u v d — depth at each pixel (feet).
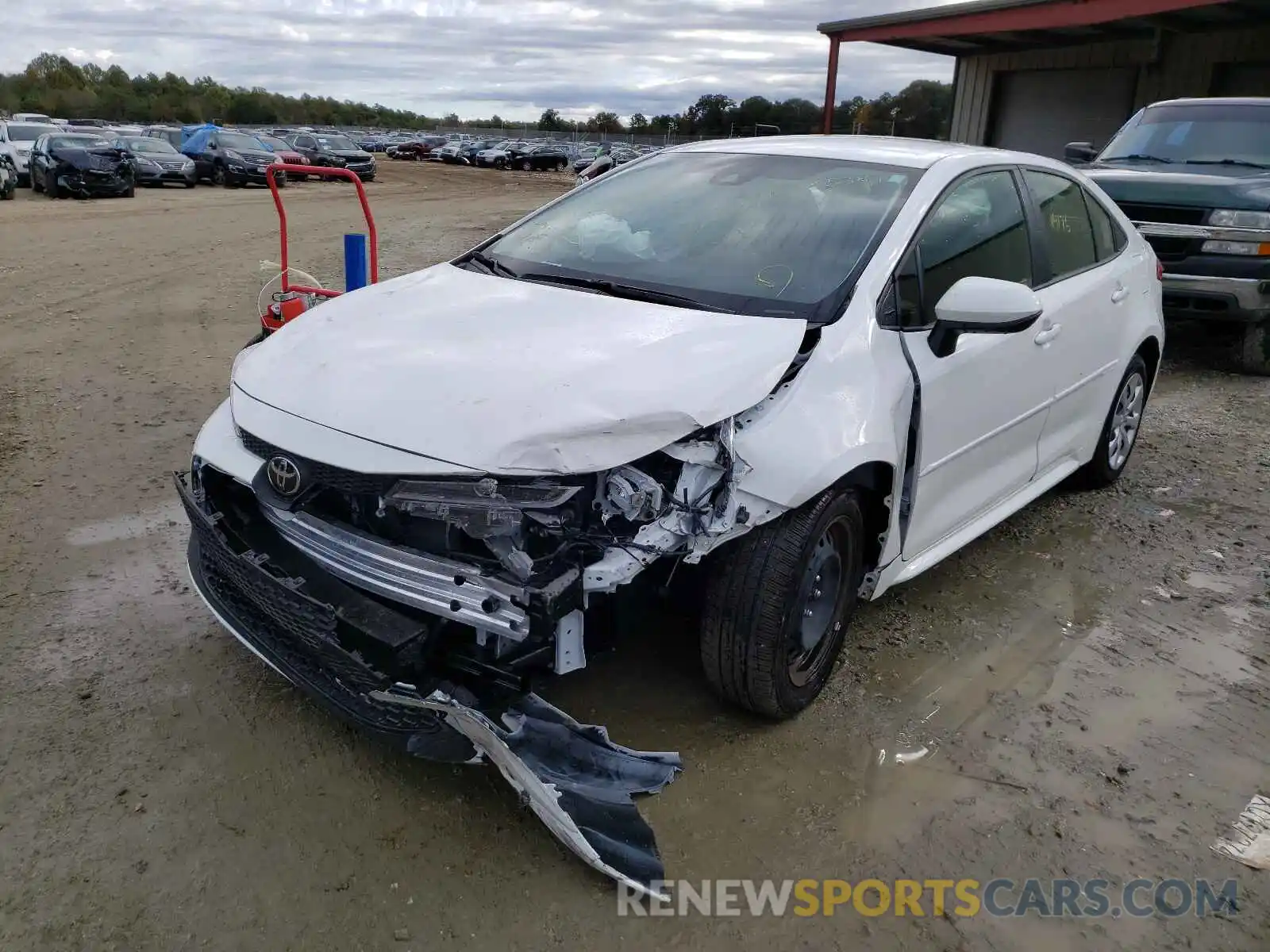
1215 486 17.98
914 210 11.44
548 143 195.72
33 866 8.25
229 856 8.45
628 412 8.27
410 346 9.73
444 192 90.38
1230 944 8.02
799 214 11.78
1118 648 12.35
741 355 9.21
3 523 14.56
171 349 25.29
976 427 12.09
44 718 10.12
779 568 9.27
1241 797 9.71
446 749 8.50
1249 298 24.44
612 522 8.48
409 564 8.34
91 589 12.78
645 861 8.29
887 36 58.34
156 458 17.38
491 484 7.91
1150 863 8.83
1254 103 28.66
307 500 8.84
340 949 7.60
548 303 10.71
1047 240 13.94
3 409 19.80
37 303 30.83
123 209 62.03
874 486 10.28
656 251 11.82
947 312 10.56
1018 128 64.64
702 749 10.01
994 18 52.47
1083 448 15.92
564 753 9.05
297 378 9.50
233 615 9.94
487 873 8.39
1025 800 9.54
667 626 12.16
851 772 9.80
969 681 11.48
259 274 37.68
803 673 10.37
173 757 9.64
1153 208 25.30
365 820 8.91
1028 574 14.26
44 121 134.51
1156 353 17.38
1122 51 56.44
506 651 8.37
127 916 7.81
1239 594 13.85
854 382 9.86
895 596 13.50
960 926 8.09
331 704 8.93
